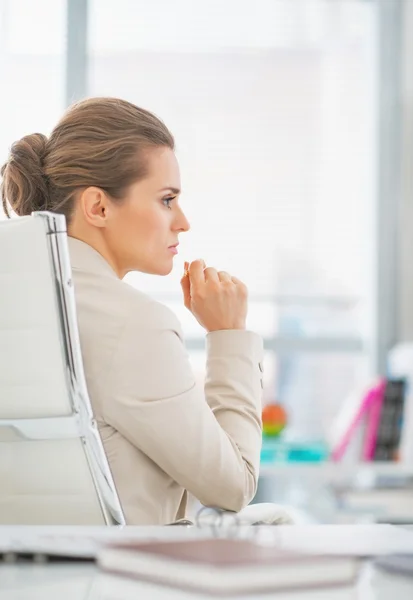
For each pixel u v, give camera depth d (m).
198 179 4.30
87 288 1.27
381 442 3.29
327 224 4.34
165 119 4.30
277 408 3.44
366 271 4.34
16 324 1.10
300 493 3.49
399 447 3.30
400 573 0.66
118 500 1.15
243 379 1.34
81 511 1.15
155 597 0.59
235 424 1.31
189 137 4.30
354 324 4.34
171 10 4.30
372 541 0.78
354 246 4.35
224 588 0.59
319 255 4.33
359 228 4.35
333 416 4.30
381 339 4.27
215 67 4.33
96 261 1.31
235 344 1.36
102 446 1.13
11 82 4.16
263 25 4.35
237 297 1.38
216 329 1.38
